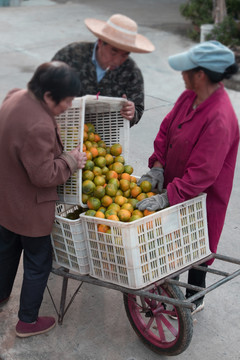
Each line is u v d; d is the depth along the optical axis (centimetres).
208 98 246
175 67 242
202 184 250
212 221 276
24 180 247
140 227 239
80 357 286
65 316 317
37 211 254
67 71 229
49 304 328
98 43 293
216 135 242
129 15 1293
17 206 252
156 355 290
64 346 293
